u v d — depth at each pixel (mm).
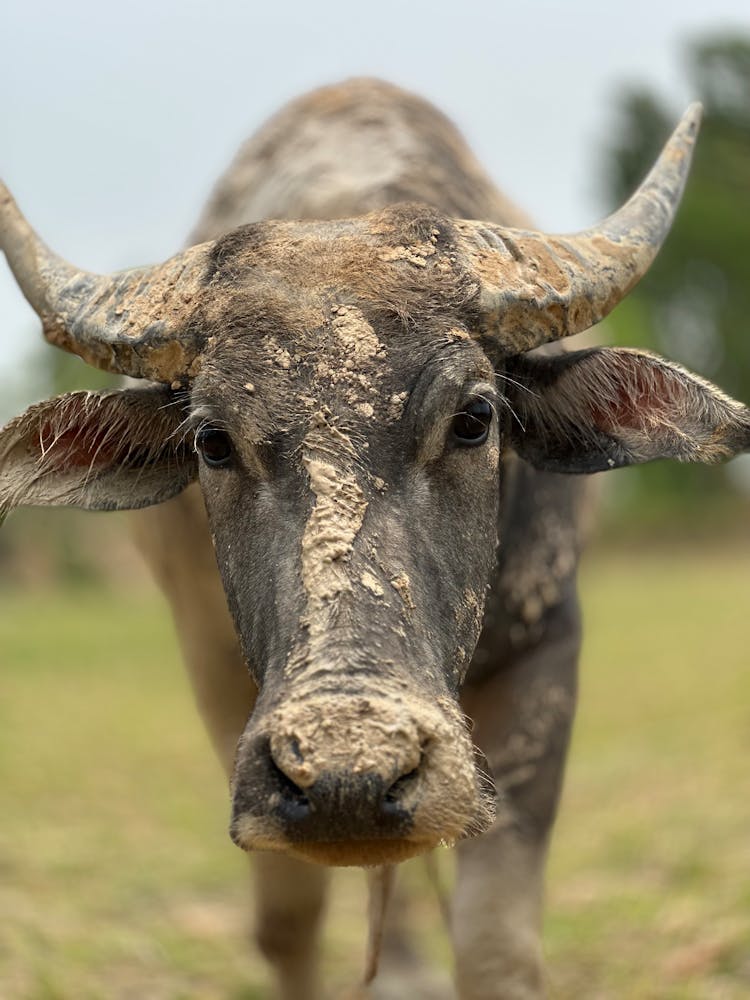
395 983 6664
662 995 6051
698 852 7773
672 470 44844
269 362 3996
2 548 37344
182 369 4285
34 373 25797
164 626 25625
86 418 4547
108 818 10148
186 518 5141
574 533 5277
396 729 3377
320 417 3900
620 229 4695
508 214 5812
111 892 8195
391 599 3688
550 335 4367
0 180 4902
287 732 3396
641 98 46656
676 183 4992
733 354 46000
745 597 24906
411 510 3916
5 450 4484
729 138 46312
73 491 4637
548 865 8359
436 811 3453
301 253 4207
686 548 42938
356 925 7875
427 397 3953
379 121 5691
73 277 4676
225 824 10023
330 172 5473
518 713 5043
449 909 5113
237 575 4039
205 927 7551
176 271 4410
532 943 4777
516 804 4980
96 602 33062
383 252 4203
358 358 3969
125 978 6766
